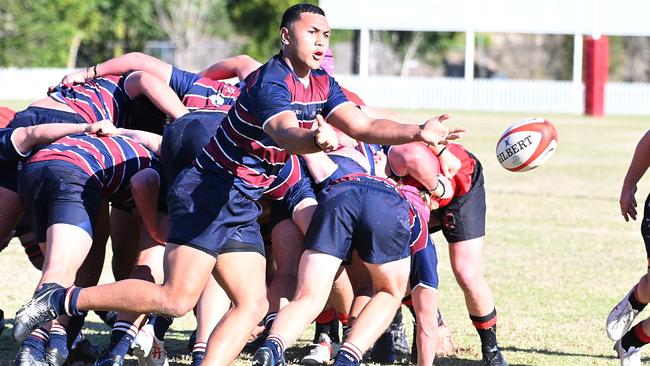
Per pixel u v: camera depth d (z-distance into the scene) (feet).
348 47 636.07
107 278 103.35
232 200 59.67
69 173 64.75
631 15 397.80
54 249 62.85
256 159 59.31
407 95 459.73
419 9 397.80
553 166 231.09
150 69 77.87
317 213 63.21
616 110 462.60
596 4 397.39
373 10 403.13
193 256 59.16
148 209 66.39
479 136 291.38
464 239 72.90
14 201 70.03
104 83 77.00
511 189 188.65
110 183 67.41
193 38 538.47
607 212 161.17
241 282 60.90
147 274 66.44
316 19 58.23
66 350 67.62
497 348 73.87
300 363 75.15
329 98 60.29
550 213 158.81
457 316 90.89
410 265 66.13
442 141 55.01
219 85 78.02
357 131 59.00
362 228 62.44
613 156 255.09
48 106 74.64
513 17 394.52
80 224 63.98
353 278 71.72
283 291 69.36
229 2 536.83
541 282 106.32
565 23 399.65
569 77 650.43
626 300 70.54
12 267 109.19
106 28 517.55
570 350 79.30
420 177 68.64
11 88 449.89
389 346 76.54
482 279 73.46
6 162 69.15
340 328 86.63
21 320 60.18
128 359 74.28
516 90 455.22
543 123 73.00
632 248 128.77
